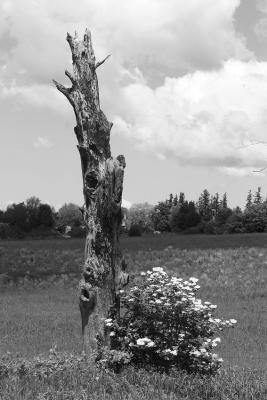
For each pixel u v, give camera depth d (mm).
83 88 11125
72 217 120438
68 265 37406
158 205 119562
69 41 11320
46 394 8508
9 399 8141
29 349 14742
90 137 11031
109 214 11086
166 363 11016
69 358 10773
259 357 14969
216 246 45312
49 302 25375
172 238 55875
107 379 9562
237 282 31344
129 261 38406
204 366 10992
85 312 11211
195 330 11086
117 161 11117
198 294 27609
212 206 128625
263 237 54562
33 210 108375
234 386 9602
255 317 21266
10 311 22219
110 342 11164
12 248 43719
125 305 11414
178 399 8898
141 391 9086
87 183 11102
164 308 11023
